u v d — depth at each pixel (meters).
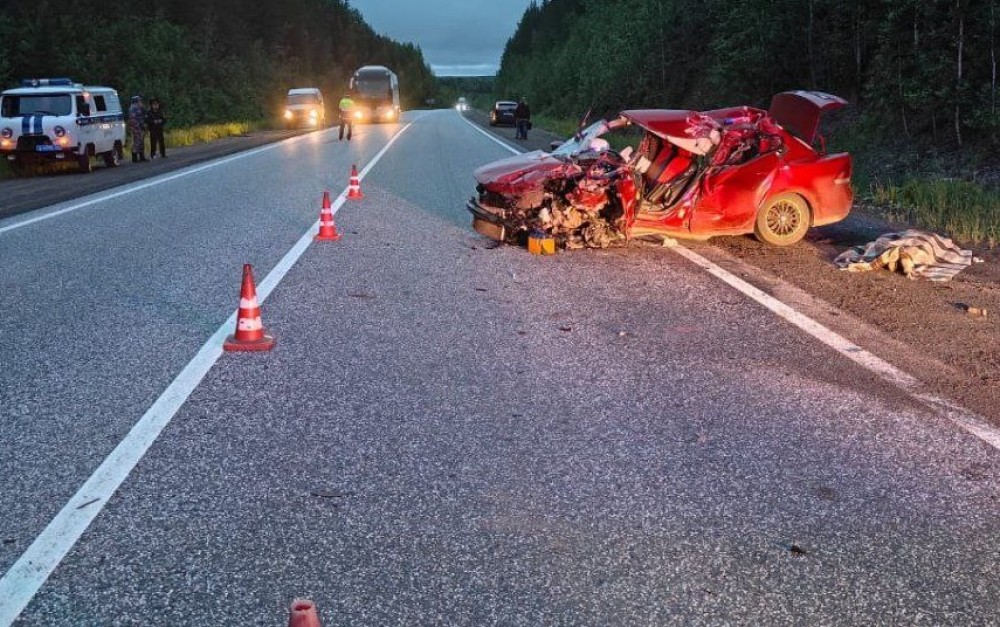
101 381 5.56
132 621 3.06
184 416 4.97
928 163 17.78
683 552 3.62
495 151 28.14
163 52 49.44
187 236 11.30
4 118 20.61
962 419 5.19
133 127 24.84
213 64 58.16
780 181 10.63
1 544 3.56
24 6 41.84
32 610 3.12
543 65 84.69
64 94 21.08
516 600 3.25
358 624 3.08
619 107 43.25
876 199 14.61
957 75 17.59
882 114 20.92
